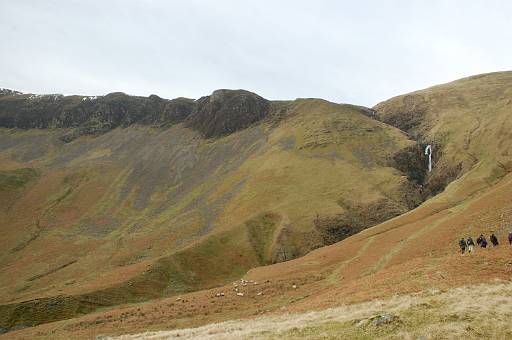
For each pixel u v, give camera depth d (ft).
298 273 297.12
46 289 485.97
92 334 215.10
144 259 562.25
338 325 107.55
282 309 178.29
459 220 266.98
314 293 230.89
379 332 96.12
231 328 141.08
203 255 450.71
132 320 231.71
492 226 224.33
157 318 228.84
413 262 188.44
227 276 430.61
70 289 392.47
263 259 467.93
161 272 401.08
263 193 646.74
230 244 485.15
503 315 95.86
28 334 242.58
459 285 127.54
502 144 649.20
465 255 168.96
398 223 383.65
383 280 165.37
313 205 563.48
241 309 228.84
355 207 564.71
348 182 634.02
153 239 635.66
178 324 213.05
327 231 509.76
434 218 323.98
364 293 149.59
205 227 625.00
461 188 453.58
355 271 251.60
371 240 339.57
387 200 575.38
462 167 643.04
